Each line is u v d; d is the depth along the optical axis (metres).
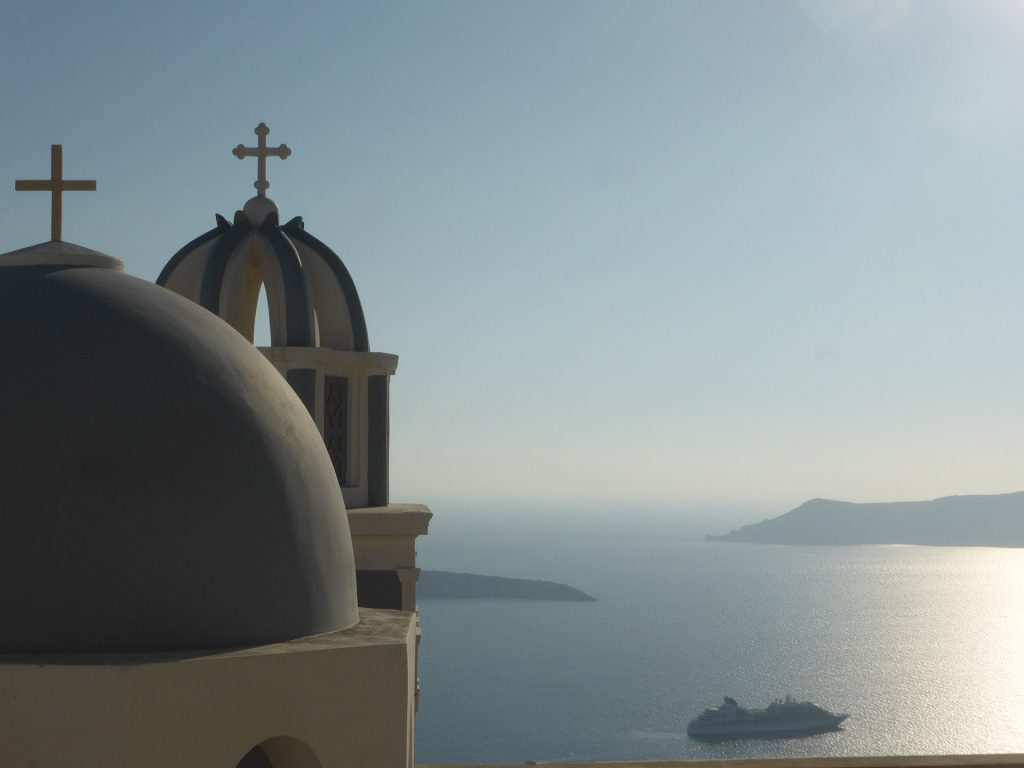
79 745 4.83
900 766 9.30
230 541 5.52
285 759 5.72
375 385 15.85
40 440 5.25
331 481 6.52
